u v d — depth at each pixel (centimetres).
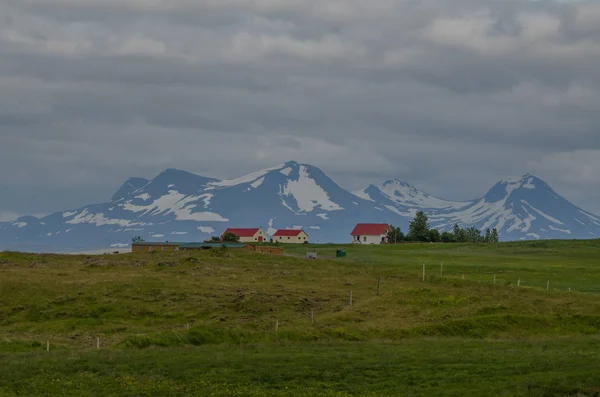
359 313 10631
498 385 5634
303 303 11775
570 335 9369
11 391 5734
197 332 8450
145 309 11300
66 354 7325
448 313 10456
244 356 7031
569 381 5662
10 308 11338
